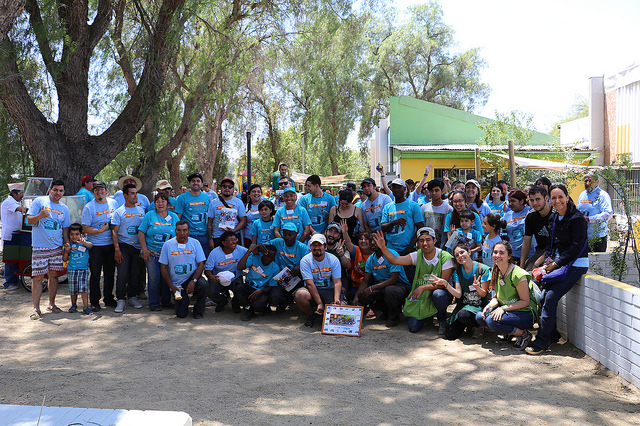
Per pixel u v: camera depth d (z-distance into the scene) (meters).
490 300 6.67
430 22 42.84
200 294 7.86
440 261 6.97
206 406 4.42
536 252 6.83
